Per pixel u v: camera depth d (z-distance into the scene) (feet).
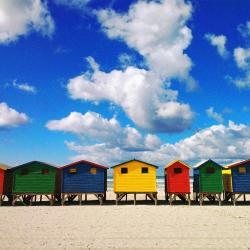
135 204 108.37
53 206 104.99
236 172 106.32
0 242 52.75
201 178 106.63
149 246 50.01
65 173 107.04
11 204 111.34
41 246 49.98
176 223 71.51
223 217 80.64
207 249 48.11
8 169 108.58
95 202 119.24
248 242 52.60
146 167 107.55
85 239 55.06
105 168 107.65
